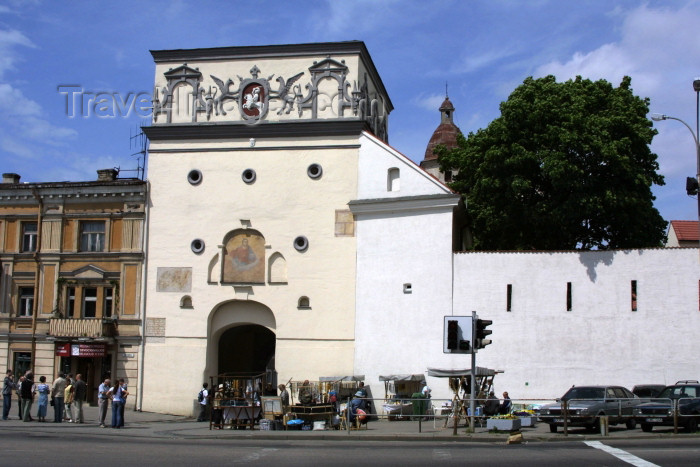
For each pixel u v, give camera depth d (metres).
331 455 19.48
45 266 41.94
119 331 40.50
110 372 40.44
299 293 39.09
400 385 36.19
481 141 41.53
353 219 39.16
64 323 40.38
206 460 18.20
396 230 38.16
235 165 40.72
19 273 42.25
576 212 37.81
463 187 45.41
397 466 17.27
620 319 34.22
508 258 36.12
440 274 36.84
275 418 30.55
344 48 40.44
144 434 27.20
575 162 38.00
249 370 44.72
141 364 39.97
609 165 38.09
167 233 40.81
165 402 39.38
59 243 41.84
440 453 19.95
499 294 35.84
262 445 22.78
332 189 39.53
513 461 18.03
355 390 36.56
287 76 40.84
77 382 31.61
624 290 34.41
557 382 34.47
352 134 39.81
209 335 39.88
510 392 34.91
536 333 35.09
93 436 25.59
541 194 40.22
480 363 35.44
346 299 38.50
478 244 44.88
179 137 41.38
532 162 38.44
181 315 40.03
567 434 25.11
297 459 18.55
